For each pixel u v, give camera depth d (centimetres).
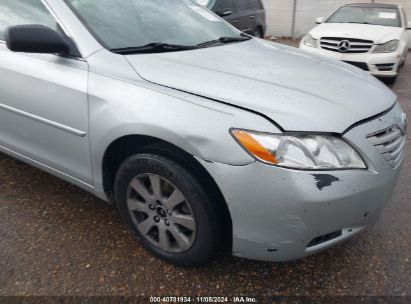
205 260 214
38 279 217
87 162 236
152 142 210
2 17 273
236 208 187
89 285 214
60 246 243
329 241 196
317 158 181
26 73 248
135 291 211
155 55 237
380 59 663
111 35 244
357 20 785
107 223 267
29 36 212
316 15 1366
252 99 194
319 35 711
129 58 226
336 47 688
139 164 212
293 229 183
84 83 223
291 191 176
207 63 236
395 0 1291
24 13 259
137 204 228
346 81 234
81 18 242
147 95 204
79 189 307
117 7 266
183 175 198
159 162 204
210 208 198
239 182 182
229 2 780
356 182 186
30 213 276
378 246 248
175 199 208
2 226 261
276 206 180
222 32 312
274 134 180
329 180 180
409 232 262
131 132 205
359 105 208
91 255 236
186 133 189
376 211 204
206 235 203
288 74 231
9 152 294
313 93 208
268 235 188
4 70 260
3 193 300
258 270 227
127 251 240
